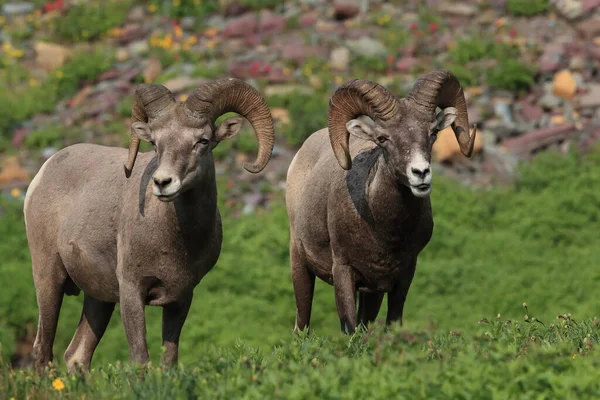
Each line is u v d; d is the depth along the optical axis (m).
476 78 80.12
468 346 23.72
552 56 82.00
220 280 57.59
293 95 77.62
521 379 21.30
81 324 34.88
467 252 60.53
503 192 67.06
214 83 29.88
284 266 59.38
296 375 22.41
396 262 31.94
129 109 78.69
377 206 31.14
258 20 89.75
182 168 28.38
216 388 22.80
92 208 31.81
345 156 31.67
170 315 31.20
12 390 24.00
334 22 89.31
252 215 65.62
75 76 84.75
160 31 91.06
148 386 23.47
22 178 72.25
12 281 58.00
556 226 63.12
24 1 99.19
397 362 22.53
